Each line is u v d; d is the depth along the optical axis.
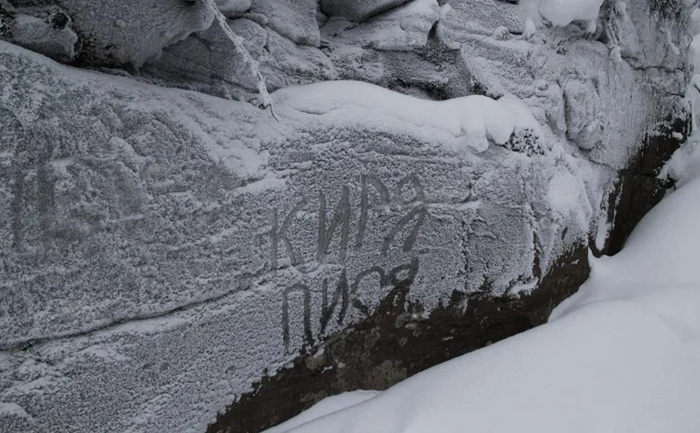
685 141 3.89
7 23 1.31
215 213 1.62
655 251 2.79
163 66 1.61
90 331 1.44
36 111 1.30
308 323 1.90
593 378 1.79
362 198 1.95
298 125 1.79
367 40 2.20
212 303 1.66
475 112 2.21
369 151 1.94
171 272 1.56
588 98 2.82
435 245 2.16
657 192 3.69
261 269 1.75
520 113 2.43
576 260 2.68
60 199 1.35
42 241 1.33
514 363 1.86
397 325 2.16
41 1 1.34
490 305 2.35
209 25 1.55
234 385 1.75
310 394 1.98
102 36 1.44
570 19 2.67
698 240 2.73
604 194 3.08
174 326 1.58
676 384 1.81
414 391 1.82
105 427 1.49
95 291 1.43
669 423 1.66
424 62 2.31
